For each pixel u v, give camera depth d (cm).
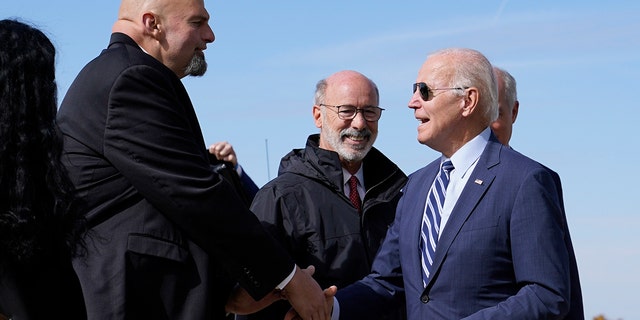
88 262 338
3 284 322
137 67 350
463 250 377
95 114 347
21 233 316
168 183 342
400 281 427
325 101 533
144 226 345
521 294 364
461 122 395
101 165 346
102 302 335
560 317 363
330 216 499
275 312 481
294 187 504
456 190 394
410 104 409
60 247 333
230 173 495
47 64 327
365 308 419
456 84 394
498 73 486
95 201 345
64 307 338
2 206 316
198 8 386
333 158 510
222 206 348
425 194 409
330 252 491
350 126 523
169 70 363
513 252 372
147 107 347
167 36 379
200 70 392
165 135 346
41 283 330
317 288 378
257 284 359
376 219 510
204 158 366
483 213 378
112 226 343
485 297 374
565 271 367
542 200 371
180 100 365
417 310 388
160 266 344
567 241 391
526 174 377
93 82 351
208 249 351
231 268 355
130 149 343
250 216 357
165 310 344
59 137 329
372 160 532
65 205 327
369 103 527
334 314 412
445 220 392
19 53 321
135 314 338
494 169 385
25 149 317
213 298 364
